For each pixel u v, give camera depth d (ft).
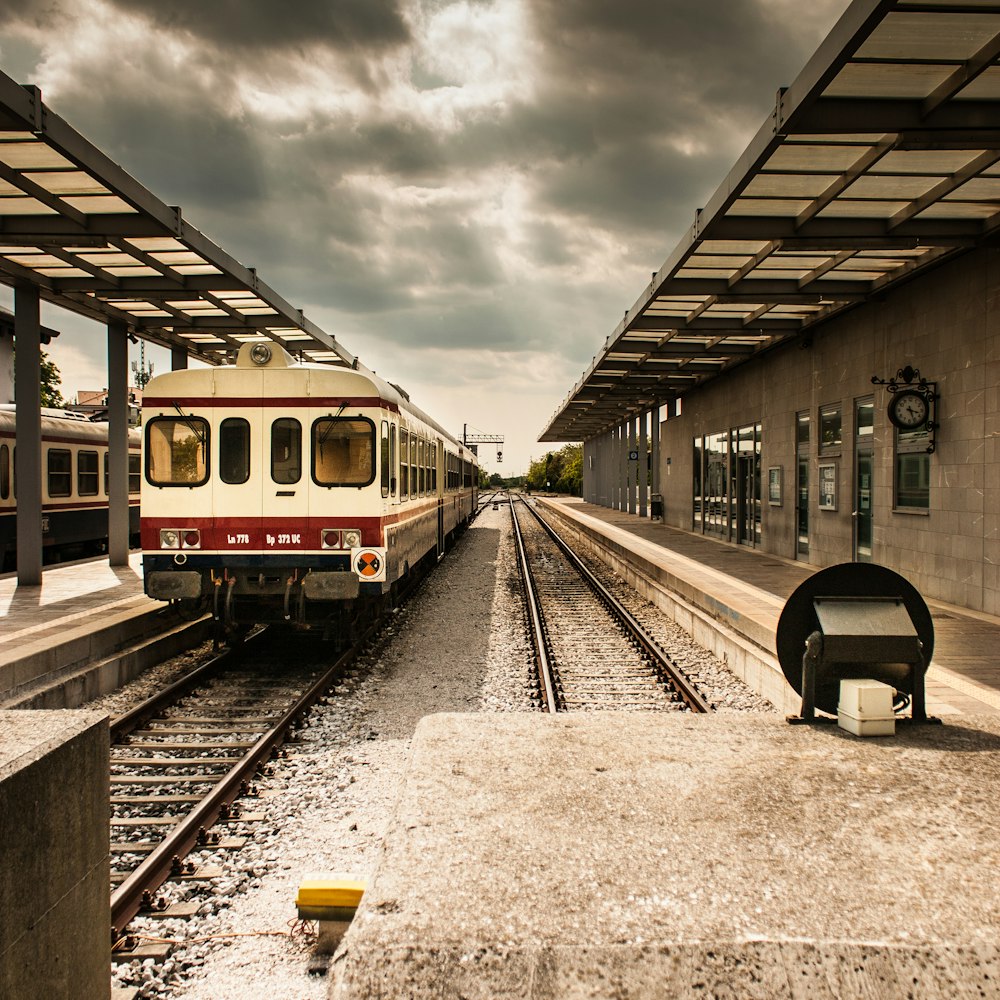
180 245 34.63
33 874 8.14
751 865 7.65
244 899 14.23
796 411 55.11
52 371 128.88
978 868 7.64
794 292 41.60
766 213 31.76
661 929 6.63
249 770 20.17
